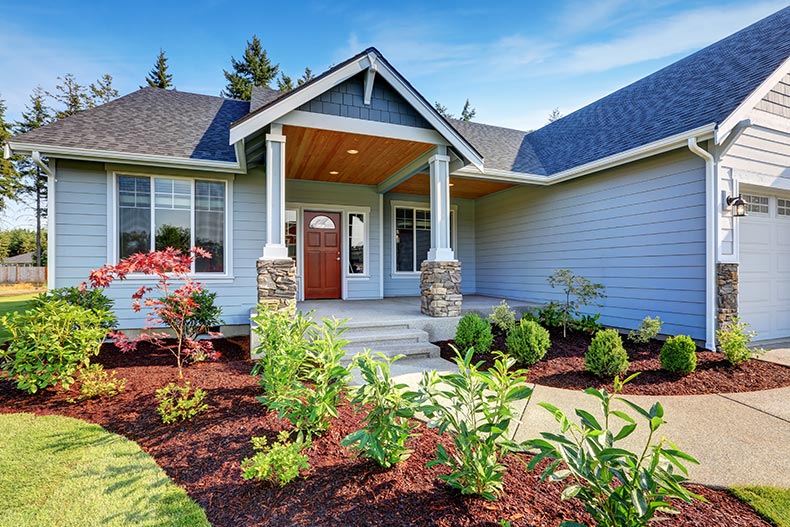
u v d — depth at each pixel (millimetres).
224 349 6082
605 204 7172
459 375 2223
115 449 2785
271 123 5363
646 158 6359
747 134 5684
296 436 2908
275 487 2285
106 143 6293
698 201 5617
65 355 3713
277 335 3453
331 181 9070
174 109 8133
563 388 4242
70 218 6230
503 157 8742
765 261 6418
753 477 2461
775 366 4867
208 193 7047
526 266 9242
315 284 9141
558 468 2463
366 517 2010
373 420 2443
